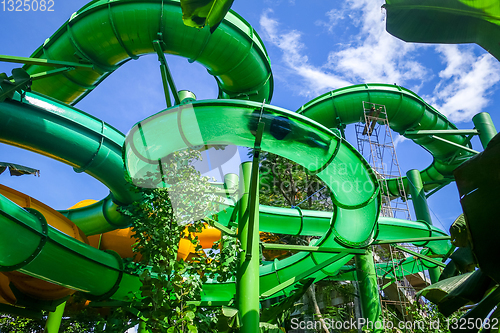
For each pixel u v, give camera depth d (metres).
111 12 12.20
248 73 14.37
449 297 3.47
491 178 2.78
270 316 12.31
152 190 8.77
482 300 3.16
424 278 21.91
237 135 8.84
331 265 13.89
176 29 12.48
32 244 8.03
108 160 10.36
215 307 12.41
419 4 3.21
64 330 15.40
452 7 3.11
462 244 3.68
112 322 11.25
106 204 13.30
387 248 20.22
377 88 20.05
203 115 8.39
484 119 21.38
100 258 10.02
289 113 8.81
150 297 7.98
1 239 7.30
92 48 12.75
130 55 13.20
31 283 10.74
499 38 3.06
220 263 9.25
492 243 2.77
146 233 8.62
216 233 15.50
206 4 3.08
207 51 13.24
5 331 15.70
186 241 14.39
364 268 15.01
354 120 20.59
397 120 20.81
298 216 14.89
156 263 8.33
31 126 9.05
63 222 11.15
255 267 10.16
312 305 17.72
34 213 8.56
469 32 3.25
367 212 11.27
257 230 10.72
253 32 14.30
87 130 9.98
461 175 2.96
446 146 22.38
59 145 9.59
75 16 12.69
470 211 2.87
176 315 7.75
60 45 13.14
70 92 14.74
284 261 13.95
